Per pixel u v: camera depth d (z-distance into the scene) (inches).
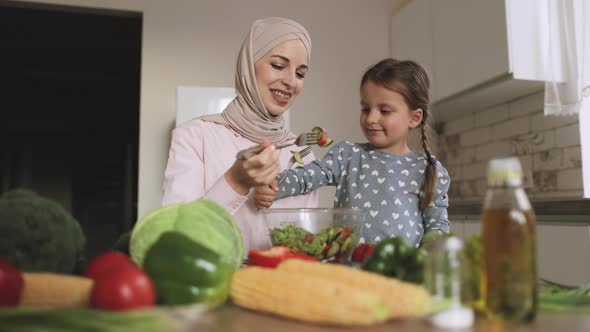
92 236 212.7
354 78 140.3
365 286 23.5
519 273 22.2
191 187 56.3
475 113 123.7
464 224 100.7
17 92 208.5
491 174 23.5
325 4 140.3
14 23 165.9
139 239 30.2
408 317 22.8
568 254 77.1
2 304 22.5
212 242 30.0
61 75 204.8
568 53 90.6
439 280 22.0
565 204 78.7
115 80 212.1
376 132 55.5
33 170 212.8
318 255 35.6
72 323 19.3
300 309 22.1
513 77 93.4
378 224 52.0
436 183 53.2
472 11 104.3
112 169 215.8
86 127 214.1
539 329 21.3
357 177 55.5
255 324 22.4
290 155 63.8
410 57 132.5
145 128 126.2
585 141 91.7
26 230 29.0
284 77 60.7
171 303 23.4
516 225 22.4
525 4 95.1
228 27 133.2
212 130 61.6
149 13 129.7
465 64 107.0
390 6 144.6
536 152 103.9
